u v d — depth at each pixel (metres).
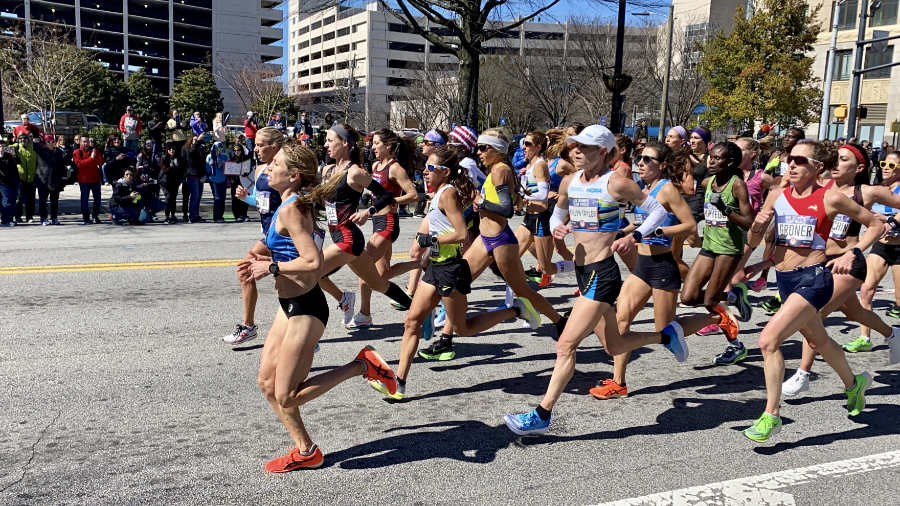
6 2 83.81
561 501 3.46
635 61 42.91
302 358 3.62
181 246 11.36
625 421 4.54
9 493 3.49
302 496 3.48
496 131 5.47
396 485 3.61
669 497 3.51
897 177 6.46
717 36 36.34
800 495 3.56
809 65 34.75
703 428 4.44
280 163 3.64
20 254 10.35
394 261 10.12
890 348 5.14
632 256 4.28
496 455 3.99
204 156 15.37
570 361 4.17
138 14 93.00
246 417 4.51
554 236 4.49
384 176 6.42
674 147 7.74
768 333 4.08
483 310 7.44
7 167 13.56
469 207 6.27
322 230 3.93
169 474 3.71
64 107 56.31
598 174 4.20
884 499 3.53
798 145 4.21
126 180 14.21
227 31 98.06
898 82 42.81
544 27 51.25
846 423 4.53
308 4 22.19
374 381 4.12
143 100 63.81
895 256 6.14
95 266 9.45
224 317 6.98
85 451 3.98
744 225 5.50
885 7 43.38
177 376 5.26
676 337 4.83
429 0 19.03
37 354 5.72
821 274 4.17
